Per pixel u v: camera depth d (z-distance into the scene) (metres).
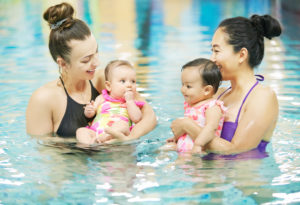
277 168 2.91
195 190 2.59
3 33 9.88
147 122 3.72
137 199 2.49
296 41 8.70
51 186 2.69
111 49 8.08
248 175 2.80
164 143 3.46
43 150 3.31
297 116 4.08
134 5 16.41
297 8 13.34
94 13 14.00
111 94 3.80
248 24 3.32
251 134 3.17
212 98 3.44
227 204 2.42
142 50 7.92
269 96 3.25
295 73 5.89
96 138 3.48
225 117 3.38
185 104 3.54
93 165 3.02
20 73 6.10
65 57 3.52
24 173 2.89
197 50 7.77
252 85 3.36
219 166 2.96
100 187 2.66
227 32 3.29
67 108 3.70
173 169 2.92
